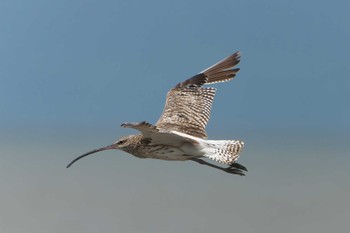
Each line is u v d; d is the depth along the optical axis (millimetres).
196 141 13219
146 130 12594
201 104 14656
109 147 14242
